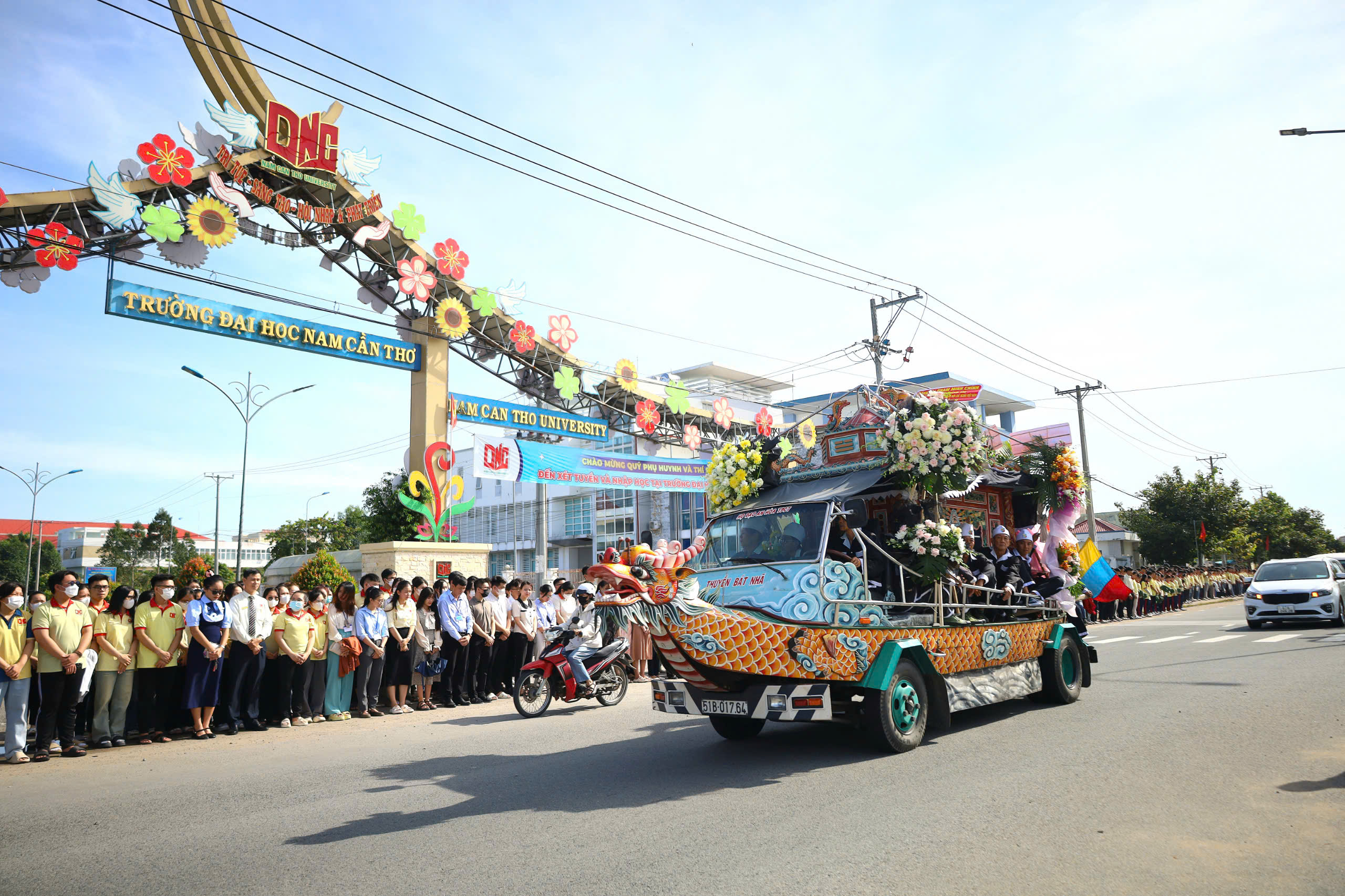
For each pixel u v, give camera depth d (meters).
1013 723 8.38
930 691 7.68
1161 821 4.93
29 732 8.88
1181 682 10.87
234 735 9.46
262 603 10.05
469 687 12.05
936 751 7.11
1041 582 10.07
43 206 11.20
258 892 4.23
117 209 11.52
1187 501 45.38
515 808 5.70
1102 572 11.14
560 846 4.80
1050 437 36.84
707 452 23.59
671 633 6.01
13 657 8.02
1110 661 14.09
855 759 6.90
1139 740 7.23
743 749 7.61
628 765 7.05
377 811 5.77
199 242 12.22
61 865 4.75
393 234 14.62
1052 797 5.49
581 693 10.81
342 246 14.45
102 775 7.33
